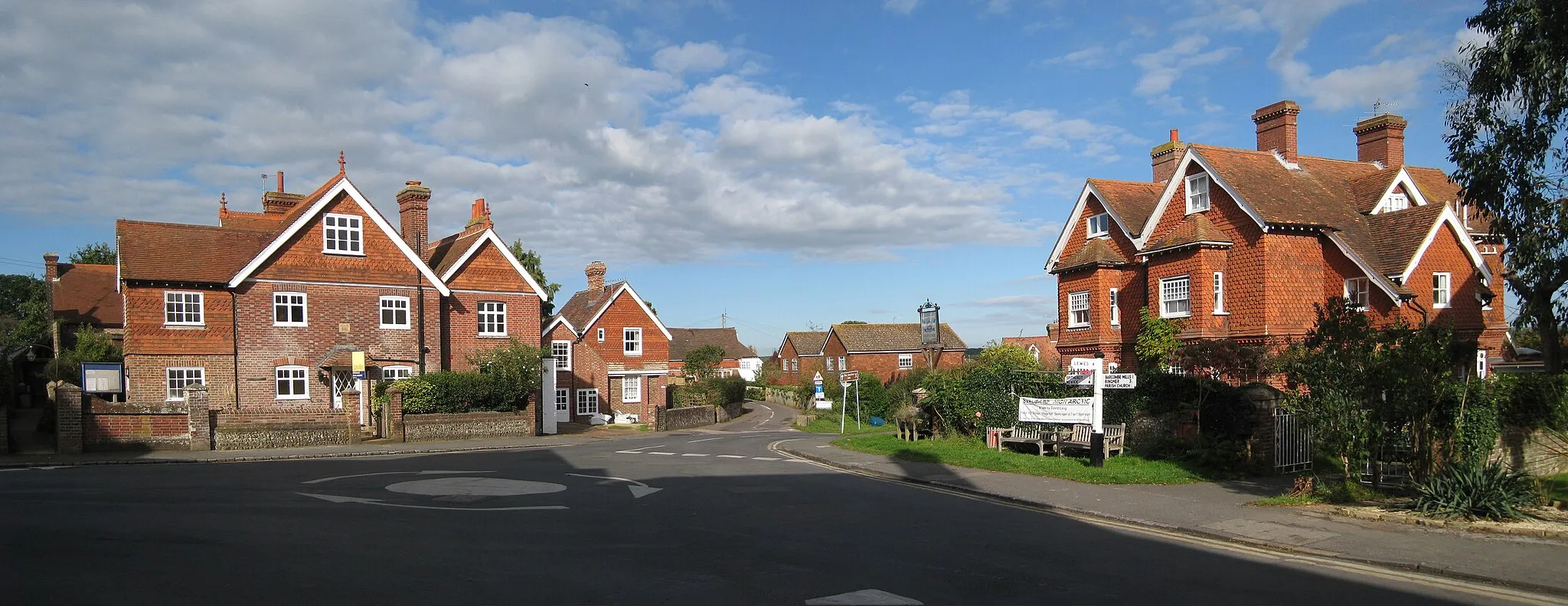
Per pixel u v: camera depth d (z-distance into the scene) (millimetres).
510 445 27859
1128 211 32312
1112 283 32031
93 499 13906
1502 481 12102
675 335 101375
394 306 33812
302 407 31766
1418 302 26656
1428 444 13266
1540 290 14750
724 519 12492
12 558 9320
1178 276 28750
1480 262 27781
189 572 8766
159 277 29641
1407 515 12039
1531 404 16844
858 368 73000
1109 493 14883
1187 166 29516
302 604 7676
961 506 14008
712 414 49406
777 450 25453
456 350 36531
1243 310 27266
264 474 18062
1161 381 20141
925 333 42844
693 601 8016
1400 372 13000
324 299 32438
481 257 37562
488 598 8016
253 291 31203
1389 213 28812
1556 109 13656
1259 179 28312
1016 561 9812
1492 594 8430
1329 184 30734
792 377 84625
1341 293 27375
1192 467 17469
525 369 33625
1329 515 12406
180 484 16109
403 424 28875
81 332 35312
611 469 19422
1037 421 19406
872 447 23219
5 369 35156
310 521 11922
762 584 8680
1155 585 8766
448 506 13539
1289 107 32000
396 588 8297
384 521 12000
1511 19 13883
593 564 9461
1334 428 13656
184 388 29953
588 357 47250
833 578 8953
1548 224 14164
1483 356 28625
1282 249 26953
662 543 10641
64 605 7531
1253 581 8906
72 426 22938
